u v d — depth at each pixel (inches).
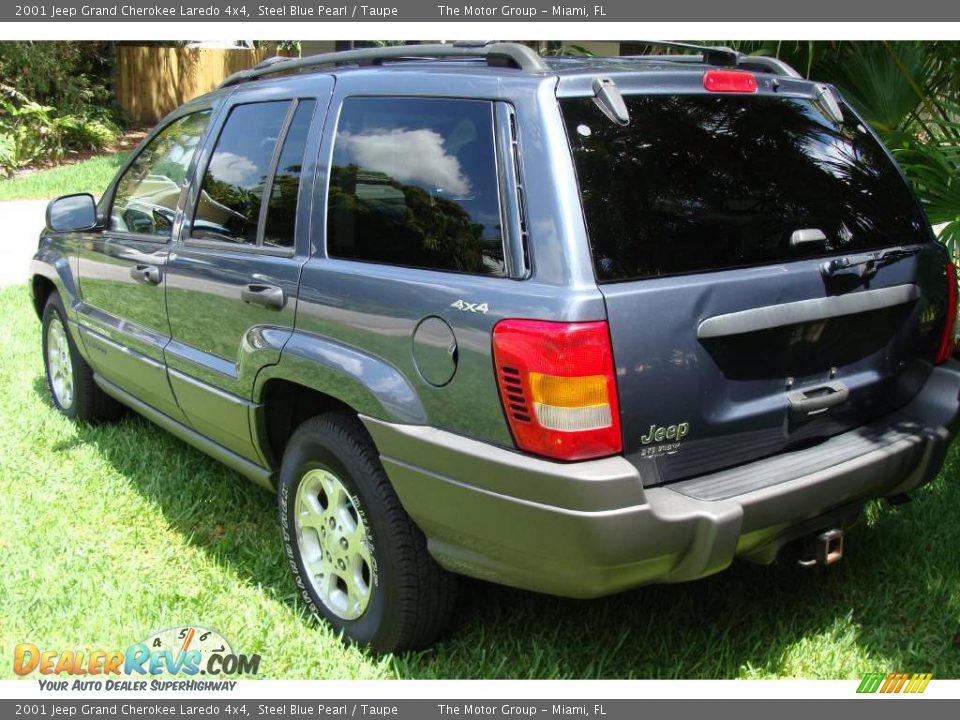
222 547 154.3
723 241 109.7
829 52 205.2
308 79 140.2
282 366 130.6
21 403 223.3
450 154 113.8
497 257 106.4
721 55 138.1
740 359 109.4
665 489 105.1
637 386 100.9
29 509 167.3
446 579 120.1
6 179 729.0
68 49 847.1
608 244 102.1
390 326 114.8
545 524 100.5
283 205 136.3
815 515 112.7
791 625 131.5
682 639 129.5
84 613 135.4
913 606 135.6
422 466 111.1
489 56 117.3
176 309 157.6
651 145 109.3
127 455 191.5
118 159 790.5
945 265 134.6
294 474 132.9
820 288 114.8
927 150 179.6
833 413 121.1
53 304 212.4
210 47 1023.0
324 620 132.4
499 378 102.4
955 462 177.0
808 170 121.9
